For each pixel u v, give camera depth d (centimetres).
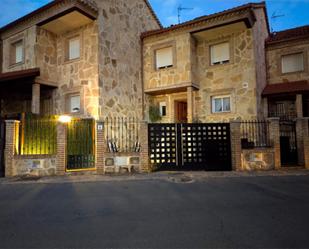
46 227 431
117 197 635
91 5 1217
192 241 369
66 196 648
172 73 1463
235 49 1400
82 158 1052
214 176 932
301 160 1075
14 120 947
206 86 1477
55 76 1392
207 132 1100
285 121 1098
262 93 1427
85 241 373
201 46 1512
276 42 1570
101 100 1256
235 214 491
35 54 1312
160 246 353
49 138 1005
